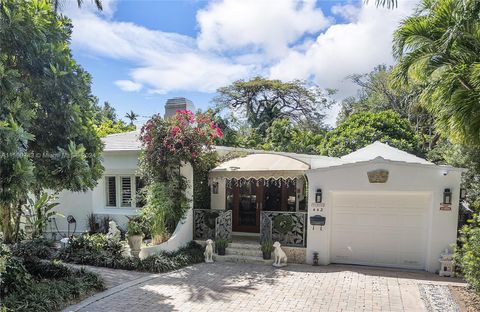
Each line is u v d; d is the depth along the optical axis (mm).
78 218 20797
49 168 10750
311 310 10125
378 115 33062
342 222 15828
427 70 12312
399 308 10211
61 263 12617
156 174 17203
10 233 15242
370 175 14812
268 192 20062
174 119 17625
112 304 10406
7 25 8938
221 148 20344
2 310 8406
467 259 10586
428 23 11789
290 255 16109
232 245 17062
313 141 37969
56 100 10695
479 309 9922
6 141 7891
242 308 10250
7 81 8516
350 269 14789
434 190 14125
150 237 17781
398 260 15078
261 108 55344
